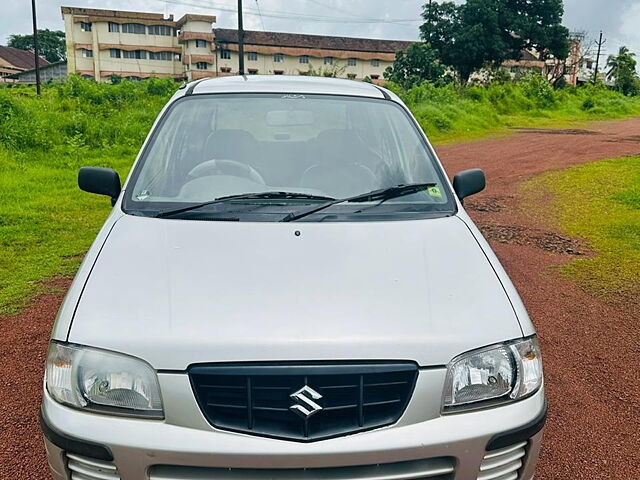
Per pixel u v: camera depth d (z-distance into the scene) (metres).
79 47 66.06
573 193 9.55
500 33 50.59
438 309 2.13
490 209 8.44
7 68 79.75
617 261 6.04
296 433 1.89
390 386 1.95
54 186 9.36
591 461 2.91
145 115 15.82
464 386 2.00
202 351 1.92
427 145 3.31
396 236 2.56
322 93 3.51
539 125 24.34
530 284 5.39
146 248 2.41
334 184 3.00
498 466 2.03
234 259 2.33
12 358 3.81
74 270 5.55
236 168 3.07
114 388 1.93
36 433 3.01
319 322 2.01
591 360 3.96
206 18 64.06
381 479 1.90
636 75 57.03
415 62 44.16
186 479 1.88
